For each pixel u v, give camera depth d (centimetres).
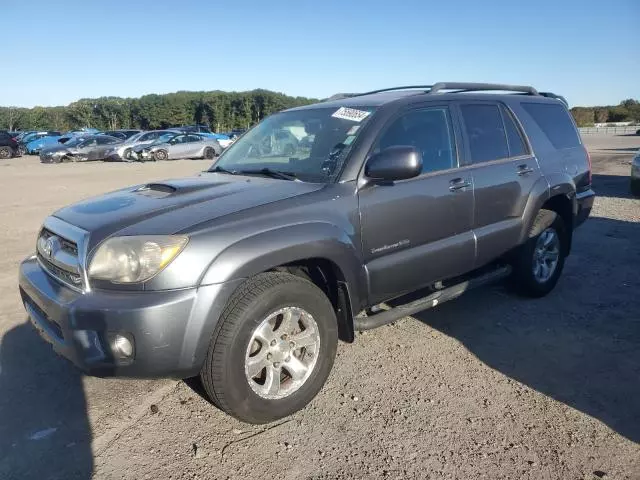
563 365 378
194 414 322
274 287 294
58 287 297
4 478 268
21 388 351
